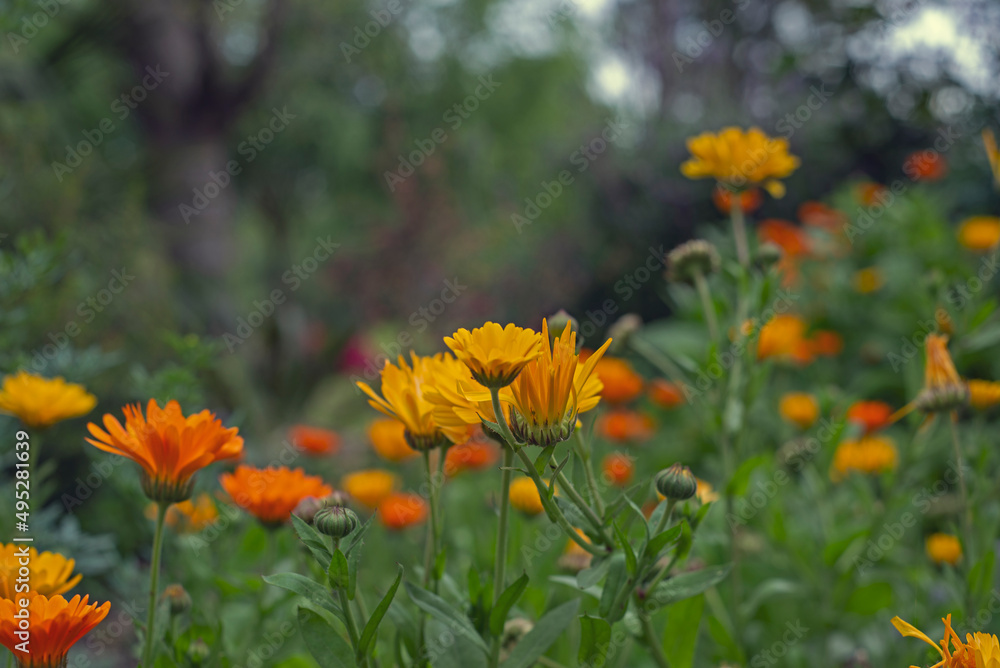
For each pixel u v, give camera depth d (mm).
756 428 2945
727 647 1783
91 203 4793
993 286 3986
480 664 1155
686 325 4555
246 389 5137
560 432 988
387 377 1221
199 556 1824
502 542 1111
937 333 2516
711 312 2182
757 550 2410
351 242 11867
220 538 1838
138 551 2697
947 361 1803
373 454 3846
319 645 984
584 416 3109
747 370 2123
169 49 8938
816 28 4633
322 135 12391
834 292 4578
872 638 2117
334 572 971
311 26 10672
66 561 1157
